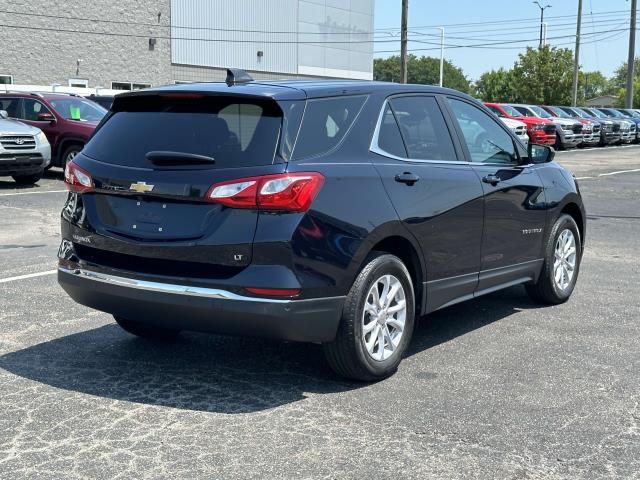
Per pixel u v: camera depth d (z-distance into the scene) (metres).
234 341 5.75
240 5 44.53
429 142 5.39
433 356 5.42
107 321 6.20
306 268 4.29
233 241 4.25
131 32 37.72
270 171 4.26
